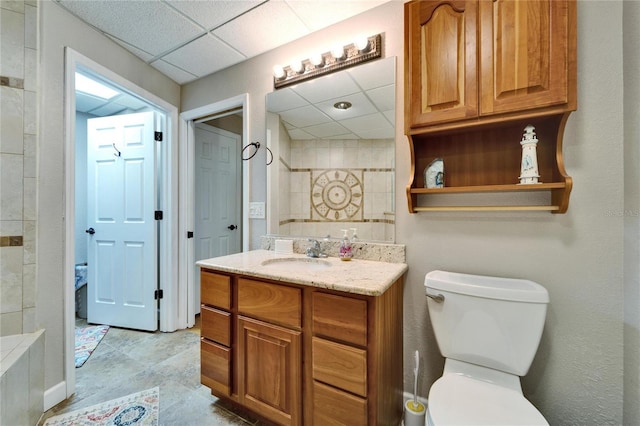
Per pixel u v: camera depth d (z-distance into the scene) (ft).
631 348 3.55
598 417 3.85
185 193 8.59
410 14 4.35
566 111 3.48
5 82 4.94
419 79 4.31
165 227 8.39
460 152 4.67
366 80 5.52
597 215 3.81
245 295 4.76
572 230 3.96
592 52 3.80
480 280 4.34
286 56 6.52
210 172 9.67
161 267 8.47
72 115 5.67
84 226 10.65
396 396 4.67
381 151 5.41
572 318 3.98
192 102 8.31
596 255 3.84
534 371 4.19
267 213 6.78
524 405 3.31
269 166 6.74
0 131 4.90
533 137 3.94
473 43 3.92
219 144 9.98
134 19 5.74
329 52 5.86
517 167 4.27
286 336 4.31
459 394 3.49
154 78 7.63
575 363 3.97
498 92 3.77
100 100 9.64
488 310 3.85
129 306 8.58
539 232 4.17
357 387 3.73
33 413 4.71
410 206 4.76
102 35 6.22
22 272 5.03
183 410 5.12
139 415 4.98
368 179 5.54
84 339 7.88
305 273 4.43
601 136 3.77
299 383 4.21
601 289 3.82
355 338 3.77
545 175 4.08
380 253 5.33
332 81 5.88
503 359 3.79
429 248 4.97
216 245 9.86
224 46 6.61
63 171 5.55
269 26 5.93
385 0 5.24
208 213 9.59
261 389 4.57
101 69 6.20
